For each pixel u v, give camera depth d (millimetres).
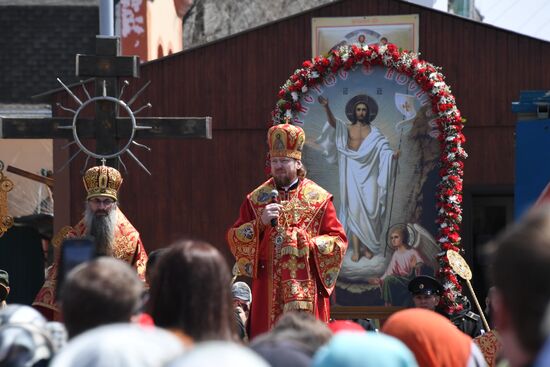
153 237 17156
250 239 9922
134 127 11086
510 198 16734
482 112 16531
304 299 9742
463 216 16547
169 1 28250
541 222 3277
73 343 3643
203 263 5195
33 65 25203
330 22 16234
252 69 17031
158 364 3557
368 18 16156
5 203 14906
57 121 11211
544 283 3215
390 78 13898
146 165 17172
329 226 10023
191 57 17141
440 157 13812
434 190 13867
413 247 13891
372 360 3773
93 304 4371
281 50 16938
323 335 5164
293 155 10086
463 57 16469
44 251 20203
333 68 13875
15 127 11188
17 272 20016
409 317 5352
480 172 16578
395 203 13953
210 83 17094
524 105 10953
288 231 9867
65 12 25875
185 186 17156
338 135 14031
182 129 11211
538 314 3219
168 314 5172
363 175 14016
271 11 31062
